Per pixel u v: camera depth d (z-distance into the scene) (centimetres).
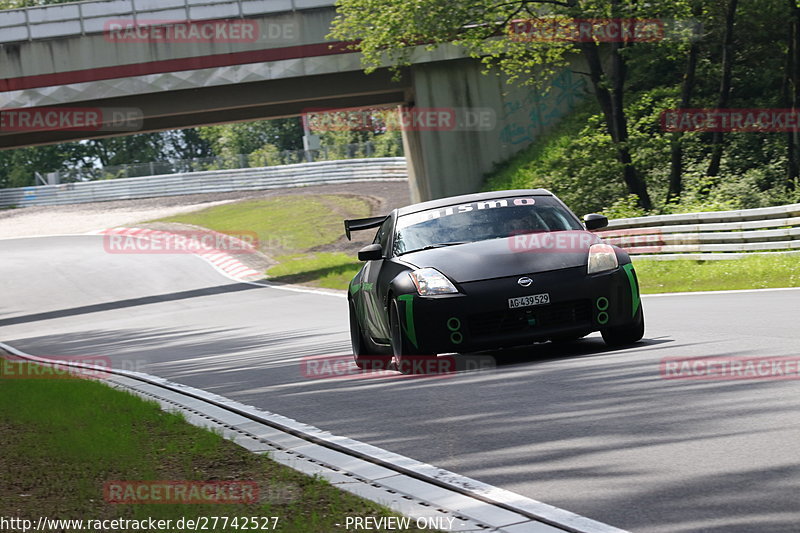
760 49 11244
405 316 3089
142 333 7562
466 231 3388
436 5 9881
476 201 3553
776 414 1997
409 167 15588
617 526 1394
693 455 1752
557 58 10238
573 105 13500
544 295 3044
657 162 10056
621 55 10038
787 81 10431
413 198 15825
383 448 2098
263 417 2662
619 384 2516
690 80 10269
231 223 19212
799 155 9794
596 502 1530
